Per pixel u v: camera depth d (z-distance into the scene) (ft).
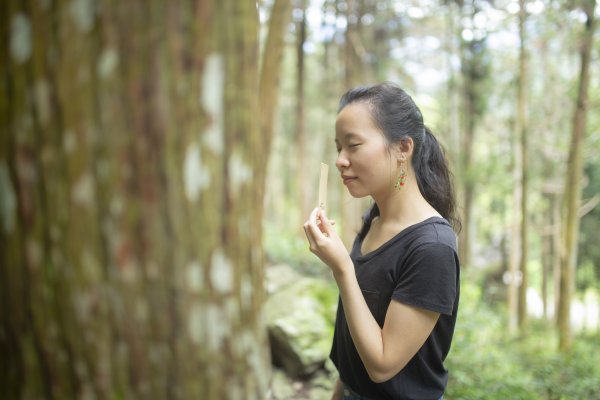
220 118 2.29
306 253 25.67
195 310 2.27
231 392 2.42
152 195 2.17
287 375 12.42
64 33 2.12
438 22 38.27
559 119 37.06
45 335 2.27
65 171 2.15
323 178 4.06
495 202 46.19
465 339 15.19
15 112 2.19
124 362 2.23
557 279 38.91
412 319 3.66
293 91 51.55
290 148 60.59
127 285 2.19
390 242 3.97
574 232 22.40
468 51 33.63
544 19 27.35
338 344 4.55
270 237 28.04
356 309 3.74
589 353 20.33
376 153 3.87
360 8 32.17
